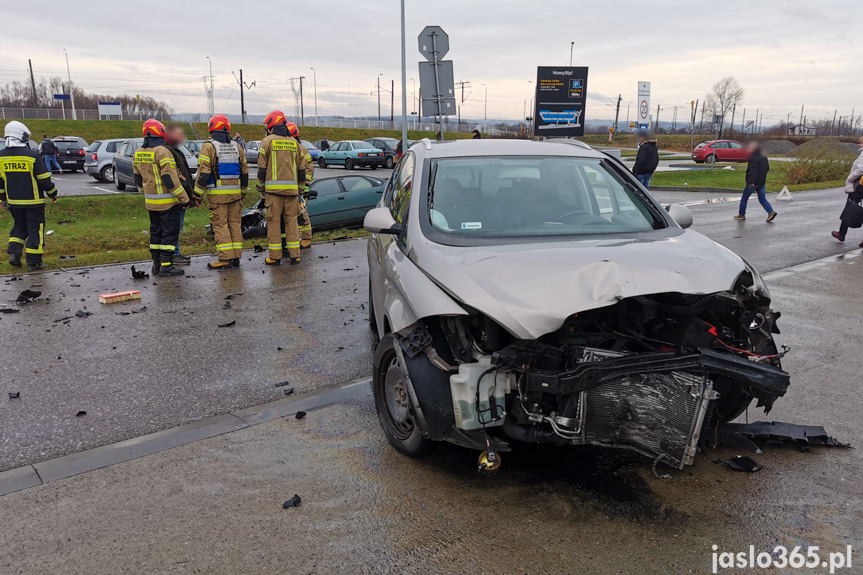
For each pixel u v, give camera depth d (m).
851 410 4.32
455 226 4.00
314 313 7.00
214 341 6.05
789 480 3.44
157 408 4.54
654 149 14.81
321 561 2.82
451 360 3.38
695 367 3.07
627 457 3.71
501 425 3.32
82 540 2.99
